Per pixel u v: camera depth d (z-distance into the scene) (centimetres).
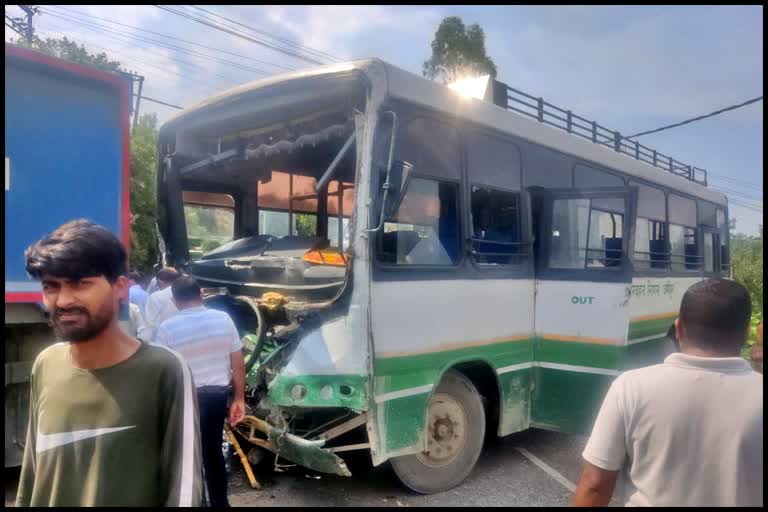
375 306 409
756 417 200
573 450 601
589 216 553
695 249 959
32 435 202
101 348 192
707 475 200
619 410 217
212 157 550
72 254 181
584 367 532
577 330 539
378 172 415
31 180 398
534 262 573
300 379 402
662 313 802
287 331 424
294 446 404
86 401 189
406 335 430
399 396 422
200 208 599
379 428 406
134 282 704
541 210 575
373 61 422
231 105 503
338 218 532
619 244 544
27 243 396
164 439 194
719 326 213
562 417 543
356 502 448
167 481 190
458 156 489
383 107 421
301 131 482
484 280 506
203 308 416
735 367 210
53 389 193
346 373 398
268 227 585
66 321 184
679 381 210
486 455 578
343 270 441
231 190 612
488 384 537
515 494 480
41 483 189
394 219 430
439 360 455
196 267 561
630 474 215
